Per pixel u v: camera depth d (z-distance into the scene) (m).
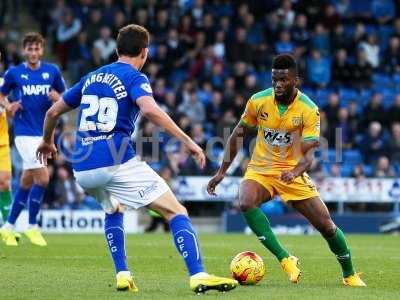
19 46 59.97
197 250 18.36
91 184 18.95
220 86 56.94
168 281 22.44
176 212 18.62
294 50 59.16
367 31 65.12
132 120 18.95
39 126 32.66
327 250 34.31
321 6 61.91
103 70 19.12
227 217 50.28
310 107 21.92
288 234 49.41
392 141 54.19
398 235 48.53
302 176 22.02
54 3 61.75
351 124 55.06
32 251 31.14
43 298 18.45
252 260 21.66
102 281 22.06
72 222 47.53
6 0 59.59
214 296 18.61
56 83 32.97
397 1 66.50
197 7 60.41
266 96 22.22
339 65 59.81
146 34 19.38
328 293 19.92
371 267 27.39
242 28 59.28
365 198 51.28
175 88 56.81
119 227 19.92
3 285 20.98
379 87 61.34
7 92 32.59
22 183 33.12
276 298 18.64
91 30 57.44
